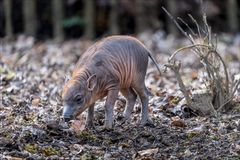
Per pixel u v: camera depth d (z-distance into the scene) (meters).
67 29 25.11
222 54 20.03
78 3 25.25
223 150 10.27
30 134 10.57
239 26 25.97
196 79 15.48
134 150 10.30
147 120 11.35
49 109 12.20
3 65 17.12
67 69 17.47
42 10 25.03
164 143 10.52
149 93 11.43
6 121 11.34
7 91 13.67
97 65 10.62
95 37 24.91
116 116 11.75
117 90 10.80
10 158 9.62
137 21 24.73
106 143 10.52
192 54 20.47
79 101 10.40
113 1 24.33
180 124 11.30
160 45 21.84
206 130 11.02
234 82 12.38
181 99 12.52
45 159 9.80
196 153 10.18
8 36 23.66
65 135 10.75
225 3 25.59
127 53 10.95
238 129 11.06
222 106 11.94
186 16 24.80
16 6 24.97
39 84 14.74
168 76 16.28
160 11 25.14
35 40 23.28
